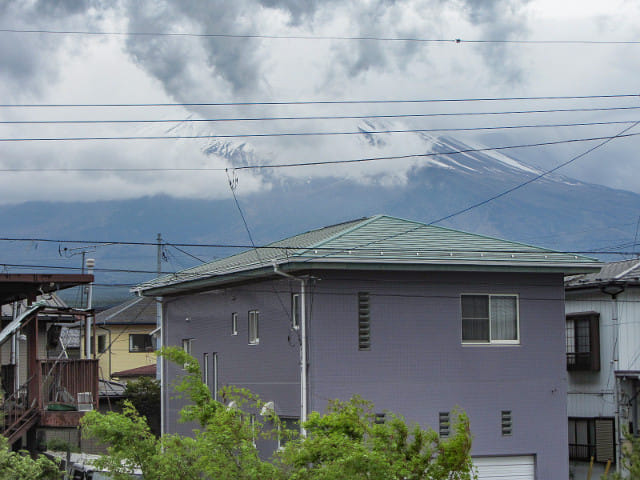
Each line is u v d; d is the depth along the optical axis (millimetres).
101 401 52938
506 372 34375
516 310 34812
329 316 32656
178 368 44750
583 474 42562
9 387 36406
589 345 42844
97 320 76812
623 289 41438
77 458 41750
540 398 34625
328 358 32500
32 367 32844
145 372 66562
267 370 35781
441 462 19875
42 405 32562
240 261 40969
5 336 31859
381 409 32781
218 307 40594
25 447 38750
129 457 21062
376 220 36531
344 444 19406
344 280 32938
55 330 47125
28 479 25000
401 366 33219
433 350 33656
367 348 32938
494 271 34156
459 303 34125
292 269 32625
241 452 20453
